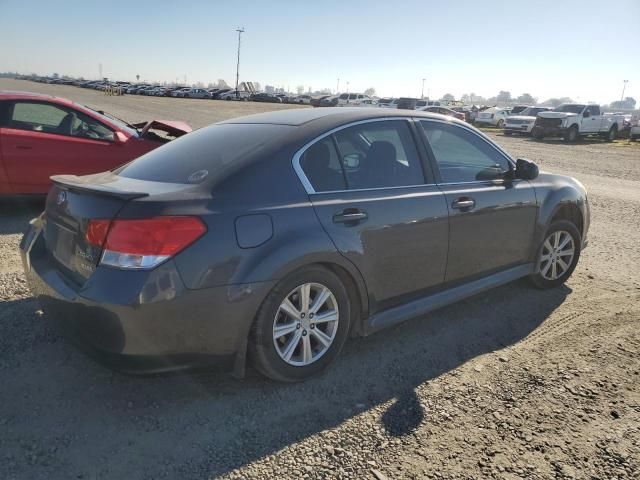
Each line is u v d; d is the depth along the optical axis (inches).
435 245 145.0
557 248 188.2
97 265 105.6
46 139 262.2
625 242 260.8
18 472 94.3
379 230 131.1
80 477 94.2
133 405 115.9
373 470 97.7
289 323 121.2
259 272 110.9
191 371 111.6
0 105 255.9
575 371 133.6
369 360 138.3
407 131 148.3
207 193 111.0
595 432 109.8
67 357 133.6
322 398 120.6
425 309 146.6
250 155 121.0
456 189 151.9
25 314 154.9
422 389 124.9
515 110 1385.3
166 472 96.3
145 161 139.9
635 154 800.3
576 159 685.3
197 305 105.3
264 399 119.5
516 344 148.3
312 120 135.4
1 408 112.3
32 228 138.3
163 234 102.0
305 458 100.7
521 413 115.8
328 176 128.3
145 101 1915.6
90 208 109.3
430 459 100.9
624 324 161.9
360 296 132.1
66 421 109.4
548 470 98.5
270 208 115.2
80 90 2839.6
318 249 118.9
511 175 172.1
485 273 164.2
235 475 95.9
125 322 100.9
